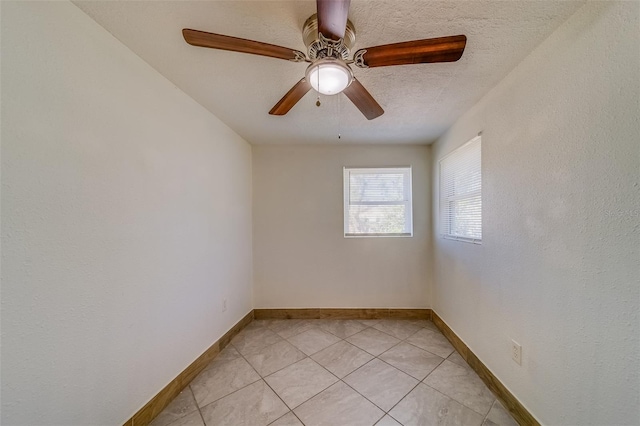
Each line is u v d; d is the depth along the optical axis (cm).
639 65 83
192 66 144
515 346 144
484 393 163
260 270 296
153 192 146
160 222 152
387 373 185
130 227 131
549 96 119
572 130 108
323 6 85
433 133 253
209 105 193
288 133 254
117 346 123
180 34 118
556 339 117
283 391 166
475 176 197
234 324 247
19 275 88
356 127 237
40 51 93
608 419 95
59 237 99
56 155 98
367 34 117
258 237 296
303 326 270
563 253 113
